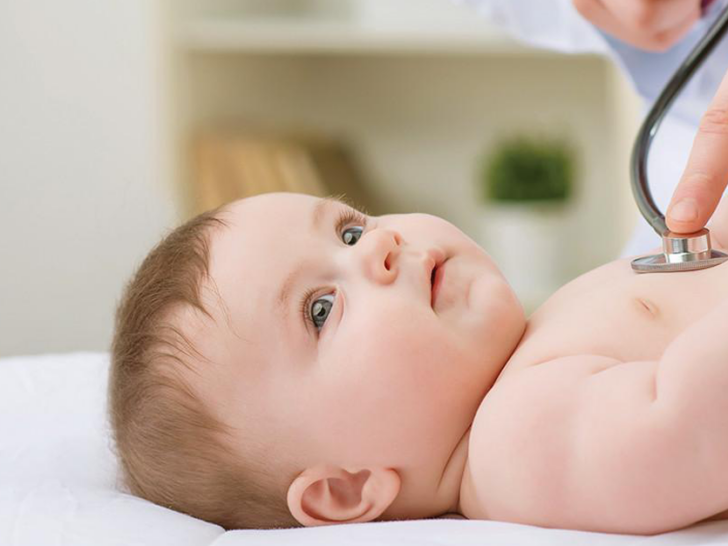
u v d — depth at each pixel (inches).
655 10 66.4
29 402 67.6
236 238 54.6
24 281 134.2
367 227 56.3
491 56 160.7
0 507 49.7
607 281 52.2
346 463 50.4
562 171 147.2
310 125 164.1
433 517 52.0
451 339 49.9
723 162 46.9
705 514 41.6
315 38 142.3
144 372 53.6
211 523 51.8
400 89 163.5
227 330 51.7
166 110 135.8
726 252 50.3
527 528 42.9
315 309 51.8
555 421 43.9
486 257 54.6
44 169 133.6
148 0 133.6
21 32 132.0
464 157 163.8
